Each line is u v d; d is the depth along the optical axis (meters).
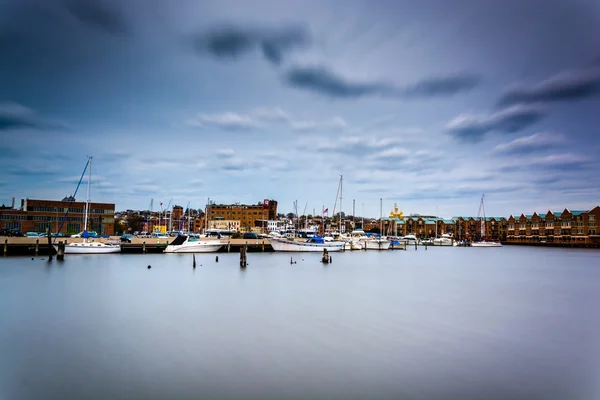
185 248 121.62
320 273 80.06
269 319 40.28
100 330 35.62
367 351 31.16
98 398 23.00
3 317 39.75
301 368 27.58
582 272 92.75
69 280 63.69
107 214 184.38
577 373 27.70
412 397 23.78
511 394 24.47
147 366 27.55
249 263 97.31
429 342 33.75
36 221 167.38
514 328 38.75
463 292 59.69
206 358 29.14
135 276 70.12
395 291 59.09
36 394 23.39
